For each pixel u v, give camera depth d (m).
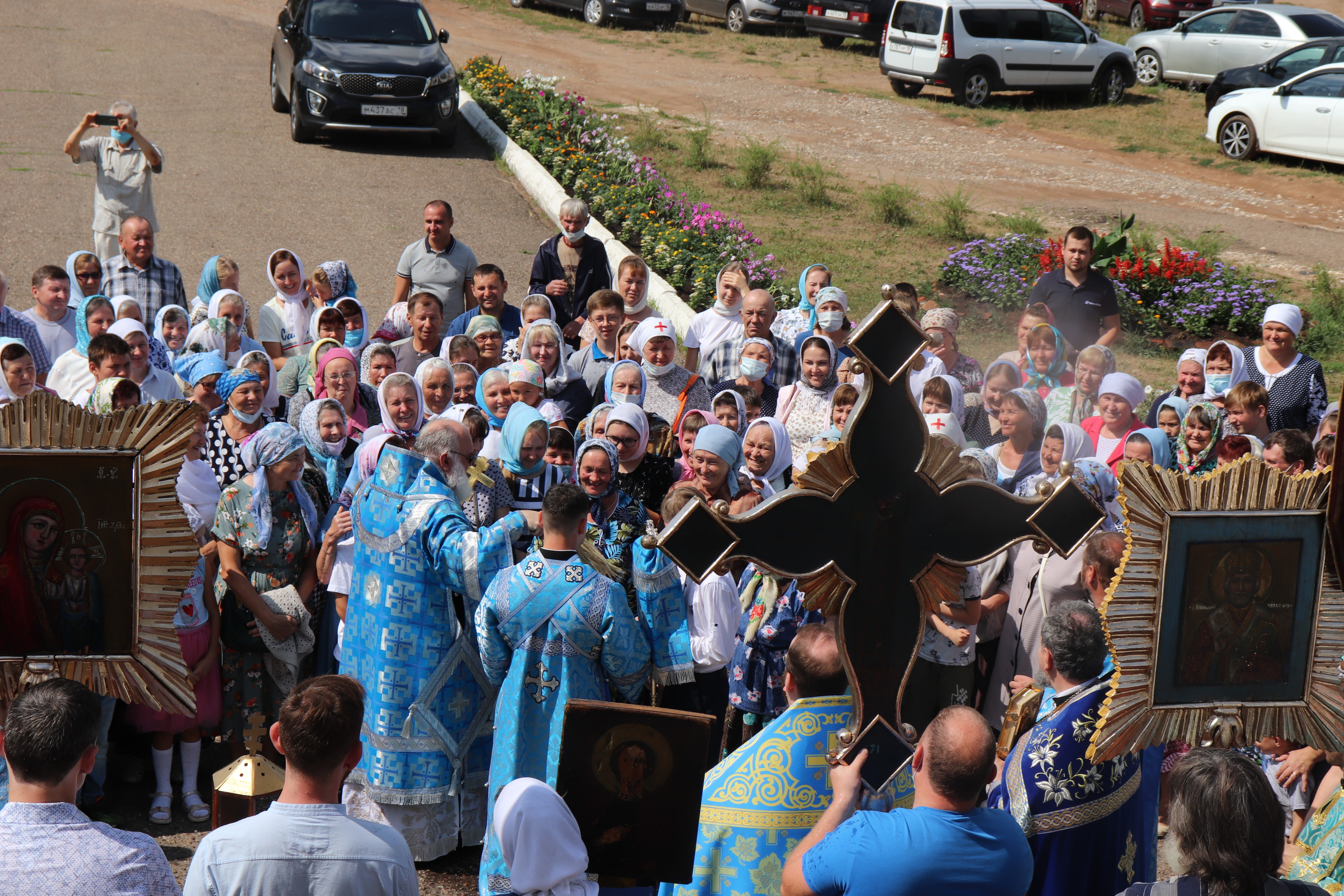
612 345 8.31
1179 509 2.71
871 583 2.93
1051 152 21.22
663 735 2.90
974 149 21.19
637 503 5.76
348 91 16.48
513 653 4.44
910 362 2.85
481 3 31.00
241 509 5.28
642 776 2.91
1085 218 17.39
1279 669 2.81
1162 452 6.31
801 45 29.38
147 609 2.85
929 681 5.34
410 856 3.09
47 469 2.74
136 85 19.27
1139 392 6.89
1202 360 7.68
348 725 3.01
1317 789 4.78
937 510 2.94
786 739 3.43
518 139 17.67
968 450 6.26
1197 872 2.81
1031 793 3.38
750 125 21.88
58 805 2.85
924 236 15.98
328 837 2.95
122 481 2.79
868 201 17.52
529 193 15.93
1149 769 3.66
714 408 6.98
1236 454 6.51
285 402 7.83
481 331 7.74
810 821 3.39
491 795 4.39
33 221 13.09
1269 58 22.72
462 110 19.56
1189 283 13.27
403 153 17.11
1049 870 3.38
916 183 18.81
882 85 25.84
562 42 27.73
